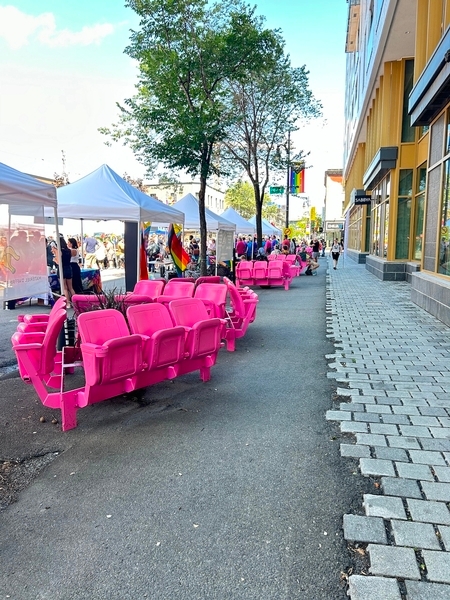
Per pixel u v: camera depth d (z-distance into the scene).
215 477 3.33
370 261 23.12
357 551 2.54
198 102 12.81
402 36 15.26
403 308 11.08
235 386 5.40
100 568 2.44
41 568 2.44
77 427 4.25
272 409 4.64
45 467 3.51
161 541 2.64
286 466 3.48
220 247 17.84
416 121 10.97
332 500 3.02
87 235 26.22
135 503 3.02
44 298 11.81
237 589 2.29
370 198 25.56
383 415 4.42
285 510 2.92
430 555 2.48
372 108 24.73
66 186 10.48
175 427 4.23
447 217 9.72
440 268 10.13
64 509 2.96
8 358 6.94
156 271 22.41
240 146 21.30
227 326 7.22
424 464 3.46
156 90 12.09
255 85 19.44
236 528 2.75
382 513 2.86
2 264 8.08
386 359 6.46
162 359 4.55
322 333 8.37
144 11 12.02
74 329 6.11
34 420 4.42
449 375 5.67
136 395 5.11
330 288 16.02
